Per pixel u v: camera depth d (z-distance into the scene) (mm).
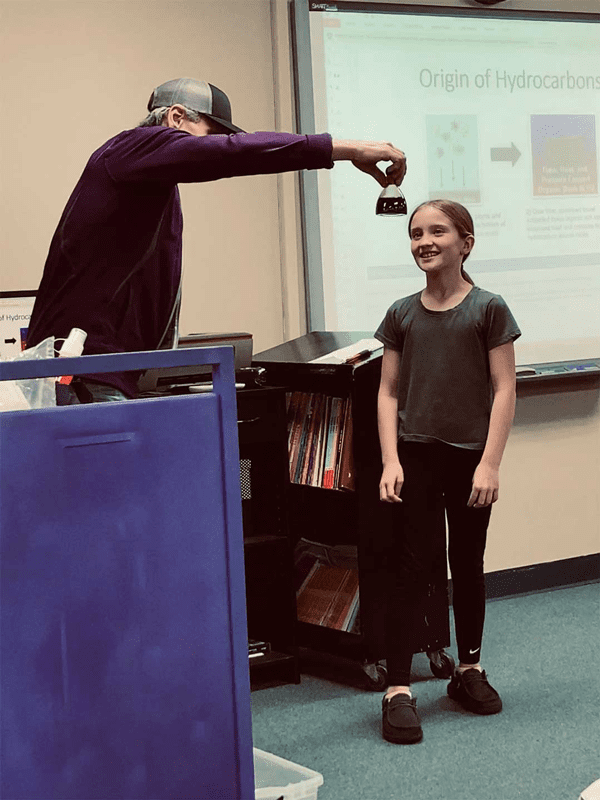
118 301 1754
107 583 1039
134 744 1060
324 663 2955
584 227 3643
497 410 2320
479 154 3471
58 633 1012
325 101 3217
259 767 1867
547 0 3545
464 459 2383
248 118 3152
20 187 2898
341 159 1648
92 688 1032
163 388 2525
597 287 3662
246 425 2709
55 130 2922
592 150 3652
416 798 1988
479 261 3488
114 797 1048
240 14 3125
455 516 2447
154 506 1067
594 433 3654
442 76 3396
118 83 2984
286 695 2699
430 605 2590
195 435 1092
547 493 3594
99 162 1696
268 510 2826
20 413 989
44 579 1004
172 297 1879
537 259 3576
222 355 1116
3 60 2855
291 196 3209
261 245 3209
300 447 2893
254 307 3211
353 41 3250
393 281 3357
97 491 1031
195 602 1095
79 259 1727
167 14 3029
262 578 2777
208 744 1107
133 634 1055
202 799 1105
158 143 1628
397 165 1696
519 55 3520
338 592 2857
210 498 1104
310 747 2295
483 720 2402
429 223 2357
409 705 2330
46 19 2895
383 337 2504
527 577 3549
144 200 1709
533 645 2939
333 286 3268
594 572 3660
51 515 1006
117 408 1042
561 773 2076
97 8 2947
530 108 3547
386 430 2430
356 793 2021
